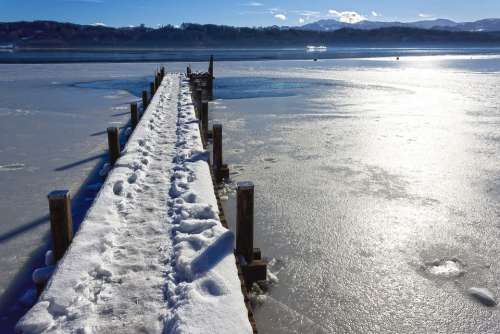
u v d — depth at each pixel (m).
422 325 5.26
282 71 42.25
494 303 5.63
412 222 7.91
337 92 26.30
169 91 21.91
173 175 8.04
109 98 22.97
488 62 60.72
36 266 6.01
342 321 5.31
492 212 8.34
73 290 4.30
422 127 15.88
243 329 3.83
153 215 6.23
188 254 5.00
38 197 8.52
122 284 4.52
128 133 14.00
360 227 7.69
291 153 12.30
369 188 9.54
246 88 28.36
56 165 10.69
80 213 7.75
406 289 5.93
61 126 15.52
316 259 6.64
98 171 10.20
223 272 4.68
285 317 5.36
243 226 5.56
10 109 19.16
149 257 5.07
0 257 6.23
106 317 4.01
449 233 7.51
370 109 19.98
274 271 6.30
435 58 75.62
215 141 9.74
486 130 15.36
